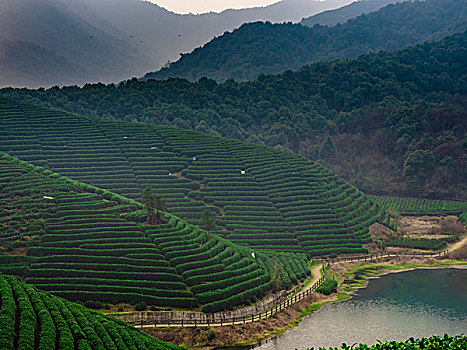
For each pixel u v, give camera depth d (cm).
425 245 12750
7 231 9275
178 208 12450
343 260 11519
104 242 9025
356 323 7725
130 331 6097
